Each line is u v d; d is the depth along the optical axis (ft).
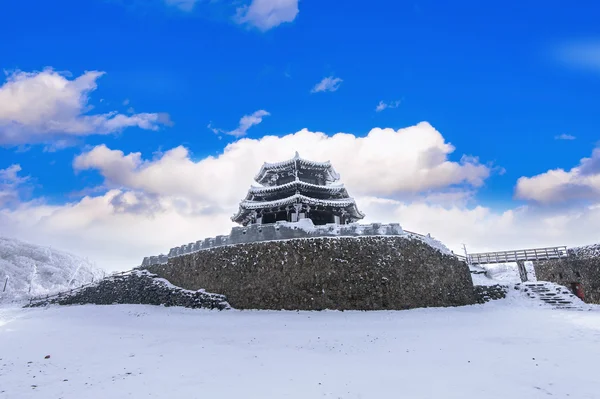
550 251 128.36
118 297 129.59
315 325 68.33
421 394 30.83
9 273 352.08
